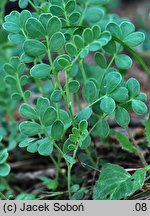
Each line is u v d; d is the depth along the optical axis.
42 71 0.29
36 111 0.29
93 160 0.37
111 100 0.29
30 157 0.45
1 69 0.38
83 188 0.34
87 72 0.41
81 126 0.29
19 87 0.34
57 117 0.30
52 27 0.29
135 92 0.30
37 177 0.44
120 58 0.32
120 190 0.29
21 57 0.30
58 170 0.37
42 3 0.33
